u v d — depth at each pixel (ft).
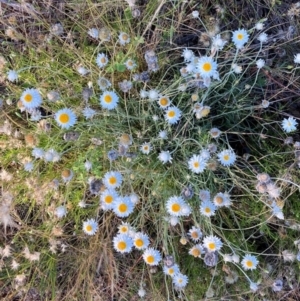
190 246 1.77
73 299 1.80
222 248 1.78
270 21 1.94
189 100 1.66
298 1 1.99
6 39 1.80
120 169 1.67
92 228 1.60
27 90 1.41
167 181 1.71
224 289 1.74
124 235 1.53
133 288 1.81
